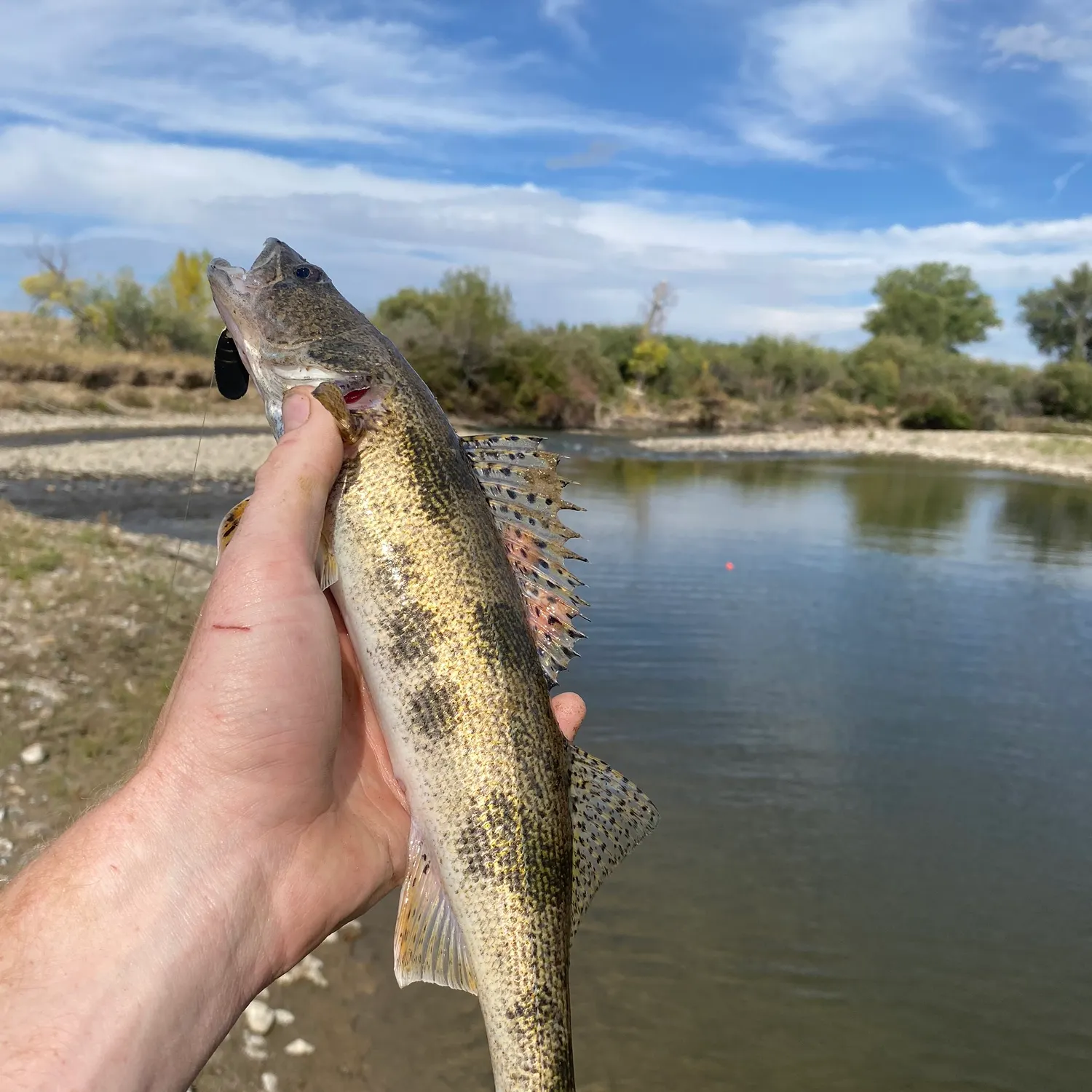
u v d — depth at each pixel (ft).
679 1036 1.87
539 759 0.96
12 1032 0.61
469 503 1.01
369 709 1.02
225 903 0.74
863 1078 1.79
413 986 1.87
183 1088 0.68
